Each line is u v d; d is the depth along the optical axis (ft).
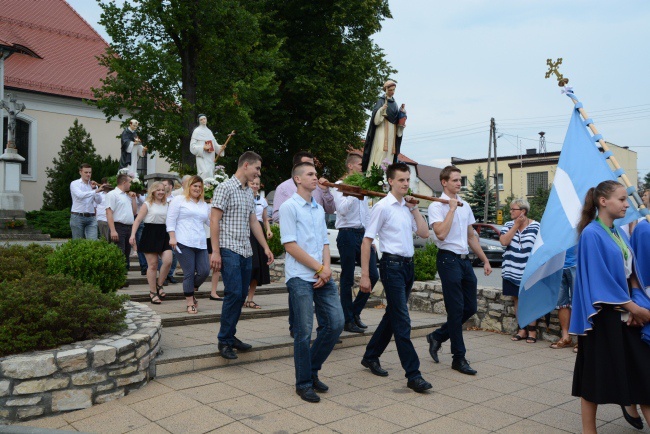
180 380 15.96
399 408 14.17
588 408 11.96
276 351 18.89
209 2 58.54
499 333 25.25
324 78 74.33
